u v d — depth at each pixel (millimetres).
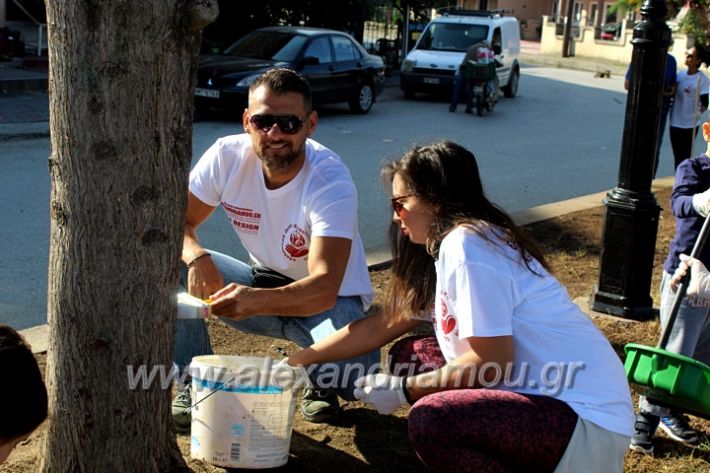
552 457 2623
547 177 11195
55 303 2709
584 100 20906
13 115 12734
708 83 10297
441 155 2799
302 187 3543
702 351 3955
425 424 2680
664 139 15516
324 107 17031
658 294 6102
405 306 3084
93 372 2723
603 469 2662
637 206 5340
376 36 26953
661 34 5074
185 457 3377
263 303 3254
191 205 3783
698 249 3645
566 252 7223
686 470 3629
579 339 2719
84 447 2785
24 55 17391
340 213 3447
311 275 3400
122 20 2465
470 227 2697
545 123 16453
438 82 18391
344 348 3273
